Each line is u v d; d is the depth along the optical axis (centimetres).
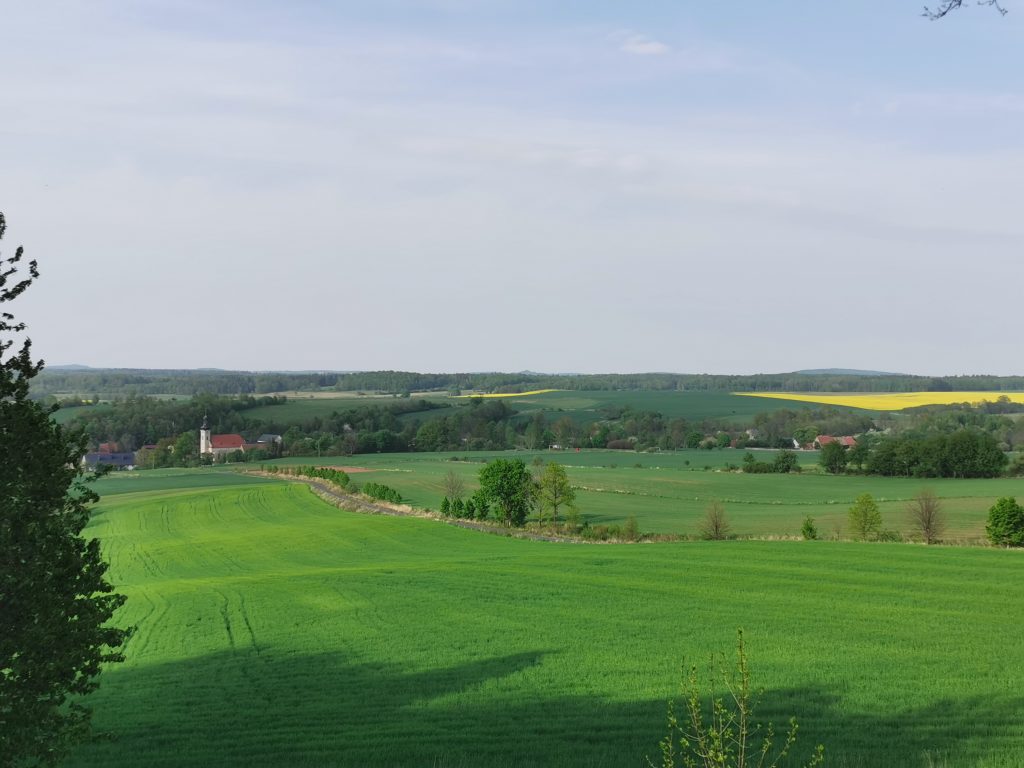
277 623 4125
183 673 3303
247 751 2272
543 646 3378
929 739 2167
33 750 1661
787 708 2480
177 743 2375
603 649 3303
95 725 2620
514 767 2052
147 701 2898
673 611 3934
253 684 3044
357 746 2277
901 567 4838
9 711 1650
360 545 7338
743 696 1295
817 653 3117
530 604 4216
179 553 7506
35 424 1769
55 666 1664
